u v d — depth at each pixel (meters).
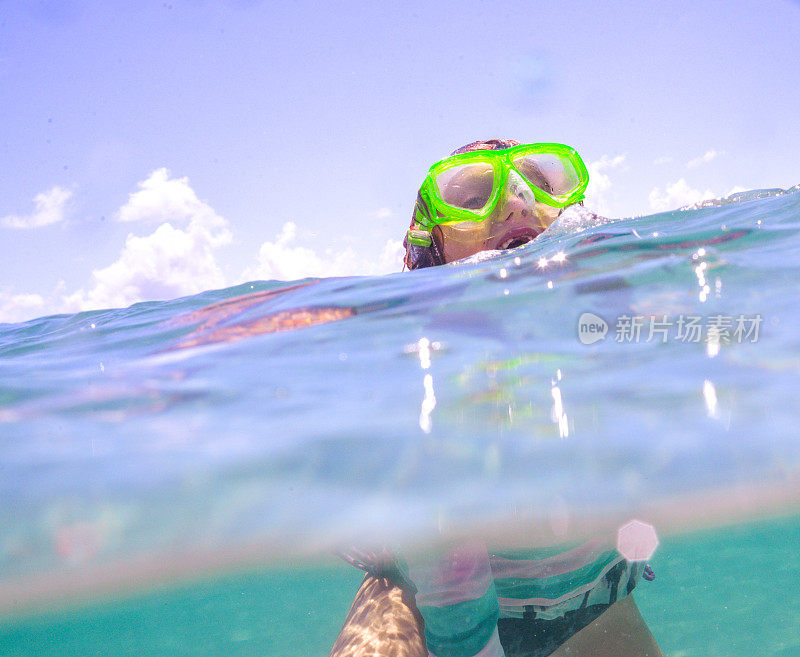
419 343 0.61
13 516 0.56
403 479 0.54
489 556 0.51
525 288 0.63
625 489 0.57
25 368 0.71
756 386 0.57
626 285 0.62
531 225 0.69
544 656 0.54
